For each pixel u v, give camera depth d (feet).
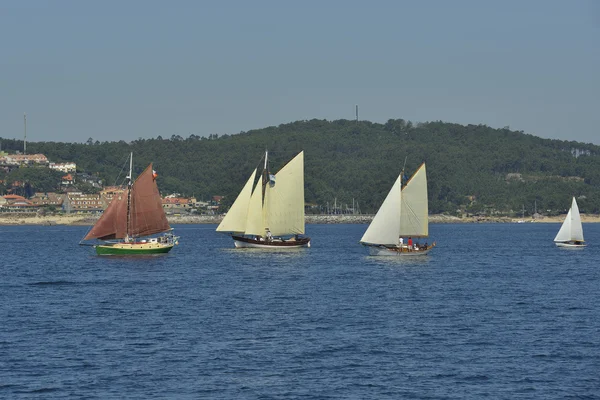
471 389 350.84
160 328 476.95
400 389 350.84
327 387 353.31
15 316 524.11
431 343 434.30
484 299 606.14
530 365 387.34
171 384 357.61
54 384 357.61
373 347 424.05
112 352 412.77
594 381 361.71
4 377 367.66
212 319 509.35
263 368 382.22
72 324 491.72
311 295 629.51
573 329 474.08
